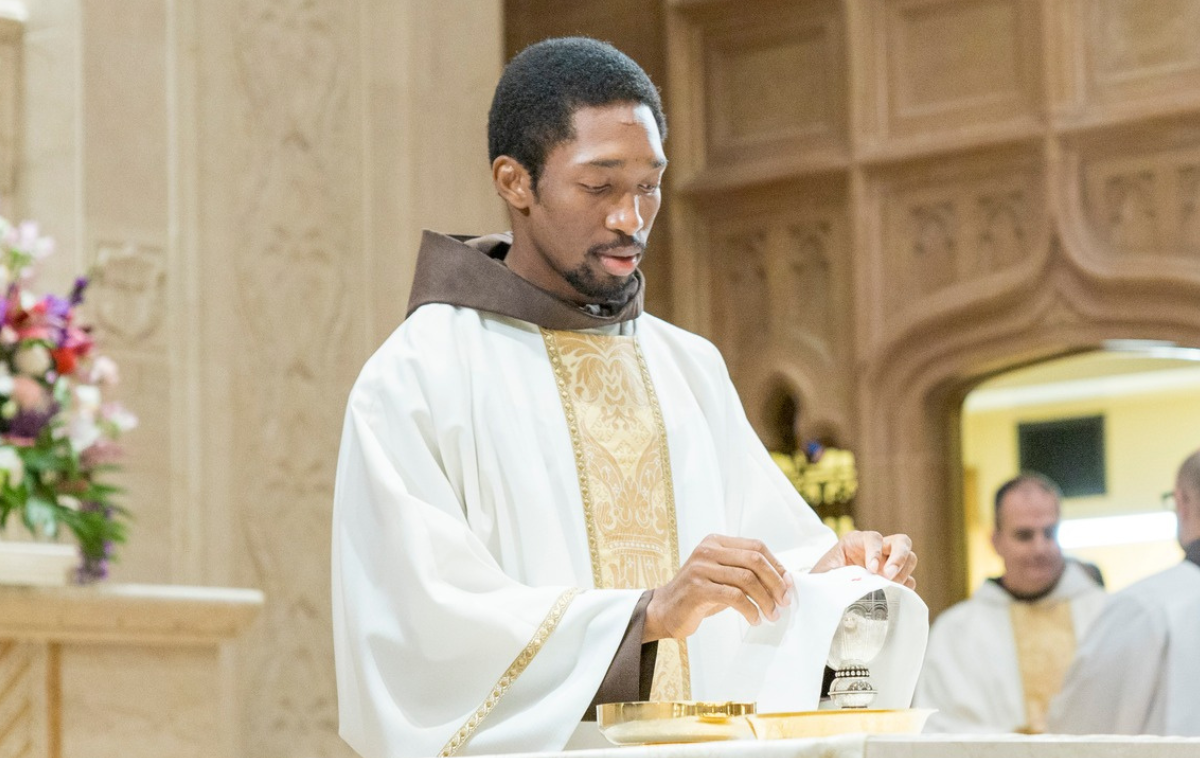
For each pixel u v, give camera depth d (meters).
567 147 5.82
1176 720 12.30
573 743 5.41
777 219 19.28
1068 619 14.95
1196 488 12.66
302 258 16.73
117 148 15.80
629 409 6.13
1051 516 15.07
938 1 18.48
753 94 19.48
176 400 15.74
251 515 16.11
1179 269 17.17
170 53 16.16
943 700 15.12
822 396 18.92
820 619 5.17
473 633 5.25
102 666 9.02
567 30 20.83
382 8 17.56
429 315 5.98
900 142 18.52
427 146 17.61
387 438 5.66
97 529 9.63
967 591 18.81
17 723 8.77
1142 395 31.58
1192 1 17.25
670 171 19.83
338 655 5.62
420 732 5.24
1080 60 17.69
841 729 4.55
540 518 5.71
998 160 18.05
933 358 18.45
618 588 5.87
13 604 8.62
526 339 6.05
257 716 15.86
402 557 5.35
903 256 18.53
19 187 15.72
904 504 18.53
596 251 5.94
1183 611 12.39
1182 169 17.28
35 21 15.88
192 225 16.05
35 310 9.62
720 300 19.56
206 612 9.26
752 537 6.39
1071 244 17.61
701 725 4.66
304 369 16.61
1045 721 14.82
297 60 16.98
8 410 9.43
